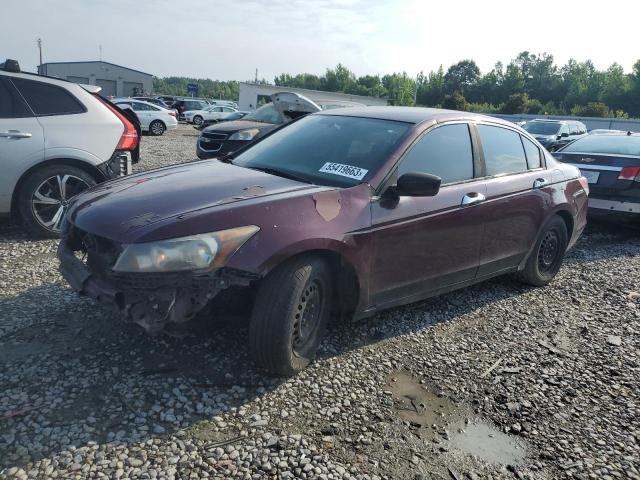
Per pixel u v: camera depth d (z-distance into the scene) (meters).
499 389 3.43
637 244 7.72
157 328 2.83
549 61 106.88
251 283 3.20
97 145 5.97
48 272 4.70
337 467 2.58
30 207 5.62
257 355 3.13
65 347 3.40
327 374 3.39
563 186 5.30
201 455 2.57
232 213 2.97
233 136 10.75
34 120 5.67
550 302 5.05
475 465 2.71
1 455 2.44
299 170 3.85
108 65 73.19
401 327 4.20
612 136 8.69
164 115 23.34
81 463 2.44
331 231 3.24
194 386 3.10
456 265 4.23
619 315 4.84
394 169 3.71
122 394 2.96
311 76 112.06
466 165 4.30
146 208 3.05
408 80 107.19
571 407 3.29
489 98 103.69
